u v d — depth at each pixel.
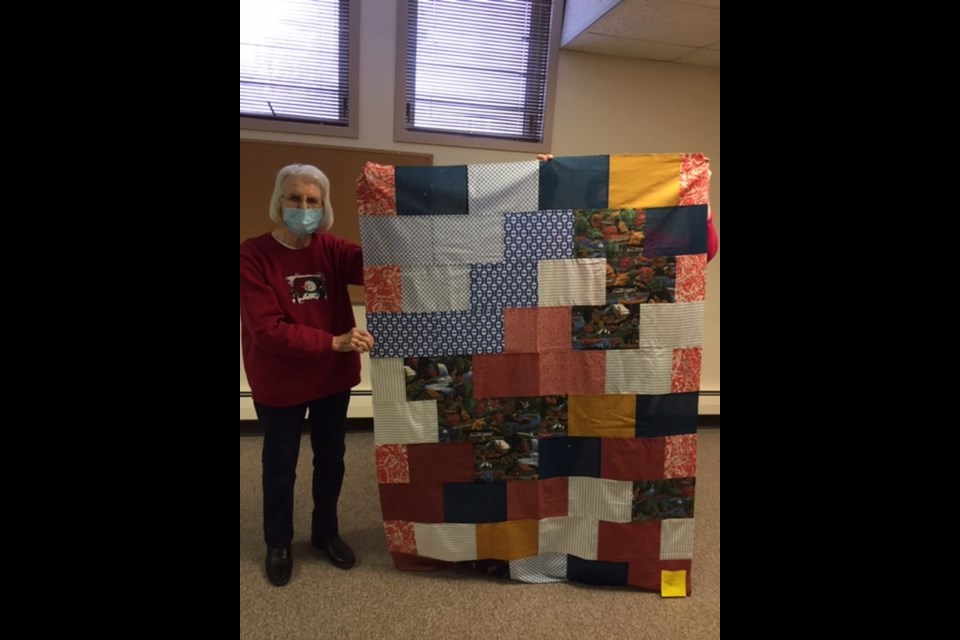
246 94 2.60
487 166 1.50
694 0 2.25
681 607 1.53
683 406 1.55
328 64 2.64
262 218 2.68
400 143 2.76
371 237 1.51
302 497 2.17
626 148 2.96
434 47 2.71
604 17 2.42
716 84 3.01
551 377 1.56
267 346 1.41
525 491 1.60
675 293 1.52
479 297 1.54
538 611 1.50
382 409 1.58
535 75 2.84
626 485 1.58
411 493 1.61
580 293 1.53
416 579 1.64
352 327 1.64
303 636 1.38
